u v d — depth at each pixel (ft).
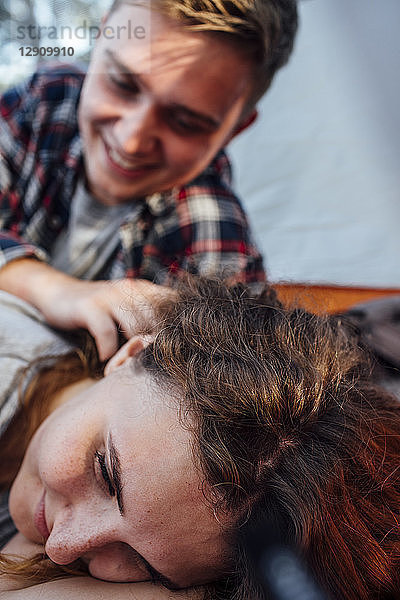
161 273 2.75
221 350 1.59
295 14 2.38
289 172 5.76
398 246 5.39
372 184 5.47
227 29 2.02
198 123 2.22
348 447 1.56
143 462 1.44
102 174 2.51
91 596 1.56
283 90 5.71
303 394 1.53
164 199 2.88
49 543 1.54
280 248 5.68
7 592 1.61
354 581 1.48
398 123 5.35
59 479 1.56
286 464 1.49
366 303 3.28
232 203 3.14
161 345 1.65
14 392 1.99
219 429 1.46
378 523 1.56
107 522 1.50
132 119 2.19
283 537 1.44
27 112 2.96
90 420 1.58
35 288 2.35
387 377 2.71
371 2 5.25
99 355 2.07
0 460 2.01
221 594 1.58
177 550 1.46
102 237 2.96
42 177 2.92
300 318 1.78
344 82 5.49
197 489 1.42
